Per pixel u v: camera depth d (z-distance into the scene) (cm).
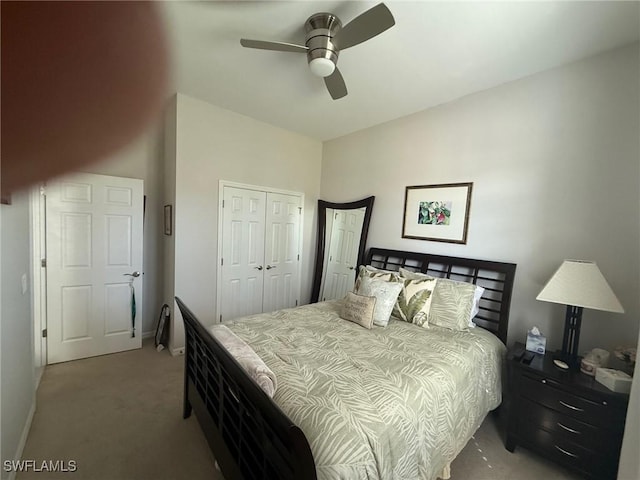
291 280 402
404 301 241
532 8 163
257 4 167
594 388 163
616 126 195
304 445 90
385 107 297
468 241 265
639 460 132
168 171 312
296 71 239
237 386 128
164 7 36
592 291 178
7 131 23
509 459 187
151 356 301
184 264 303
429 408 142
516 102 238
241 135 335
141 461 172
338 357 168
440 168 286
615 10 163
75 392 235
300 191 401
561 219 216
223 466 148
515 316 237
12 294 162
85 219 285
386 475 115
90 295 290
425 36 190
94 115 30
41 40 26
